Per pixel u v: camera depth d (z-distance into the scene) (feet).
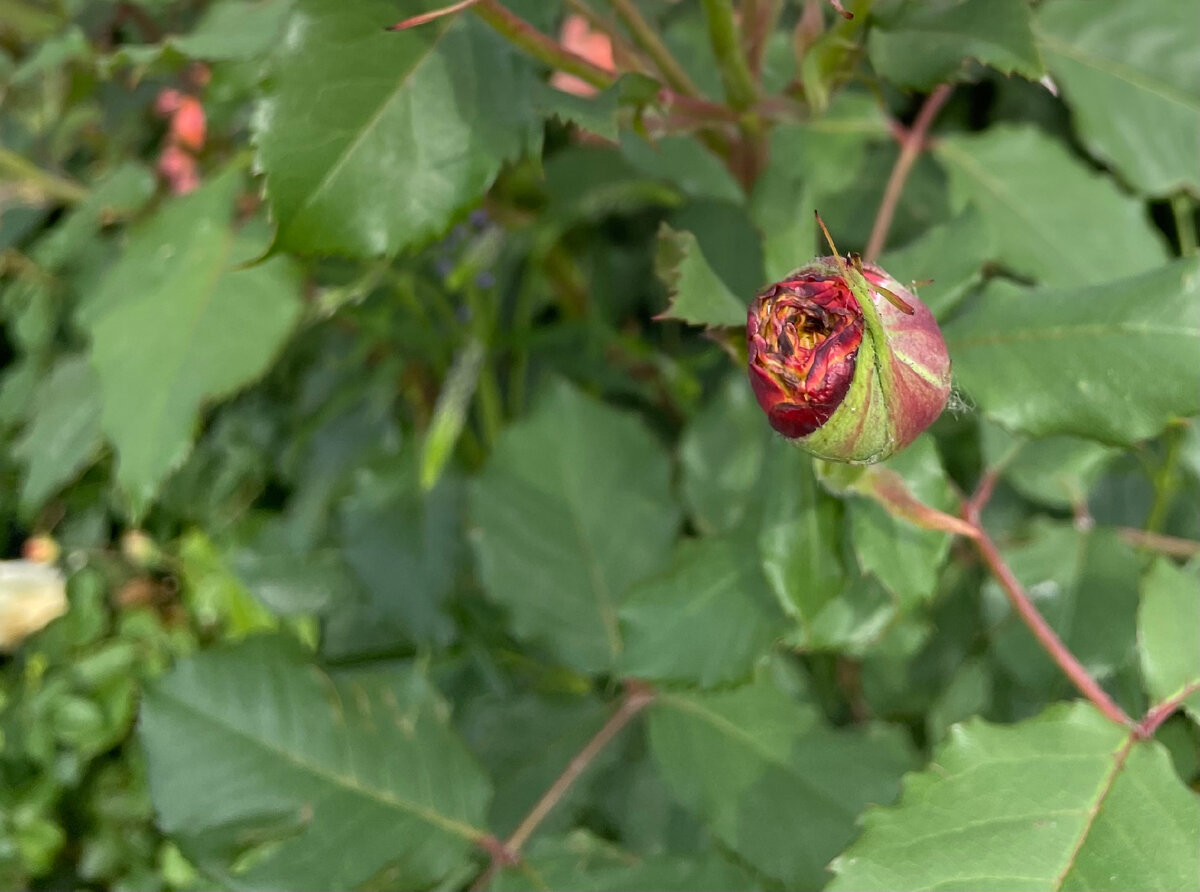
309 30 0.89
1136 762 0.88
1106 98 1.12
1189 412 0.89
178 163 1.33
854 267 0.81
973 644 1.13
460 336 1.35
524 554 1.14
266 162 0.89
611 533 1.14
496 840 1.01
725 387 1.17
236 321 1.06
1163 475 1.07
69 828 1.49
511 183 1.29
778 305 0.81
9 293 1.40
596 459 1.16
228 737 1.00
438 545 1.32
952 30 0.89
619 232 1.50
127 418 1.05
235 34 1.08
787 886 1.00
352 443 1.50
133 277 1.10
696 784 1.04
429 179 0.91
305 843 0.98
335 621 1.41
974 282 0.95
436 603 1.30
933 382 0.82
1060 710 0.89
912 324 0.82
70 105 1.27
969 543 1.14
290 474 1.53
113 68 1.10
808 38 0.94
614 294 1.46
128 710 1.50
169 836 0.99
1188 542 1.07
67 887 1.50
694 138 1.03
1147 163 1.12
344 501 1.36
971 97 1.32
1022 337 0.92
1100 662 1.02
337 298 1.19
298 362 1.53
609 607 1.13
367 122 0.90
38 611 1.65
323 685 1.02
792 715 1.05
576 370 1.42
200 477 1.61
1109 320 0.90
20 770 1.47
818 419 0.81
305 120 0.89
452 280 1.23
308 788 0.99
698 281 0.89
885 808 0.87
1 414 1.44
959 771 0.88
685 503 1.16
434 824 1.00
